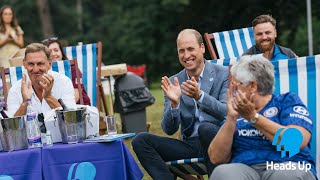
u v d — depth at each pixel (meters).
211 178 6.02
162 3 42.53
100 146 6.92
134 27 43.59
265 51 9.52
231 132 6.14
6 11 17.14
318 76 6.89
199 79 7.54
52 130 7.14
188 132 7.43
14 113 7.68
